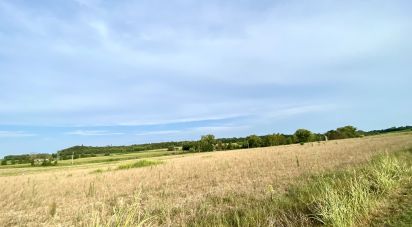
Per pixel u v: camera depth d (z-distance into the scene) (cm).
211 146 12625
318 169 1830
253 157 3797
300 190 1153
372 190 1096
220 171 2378
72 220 1064
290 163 2486
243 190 1351
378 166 1366
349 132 11450
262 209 965
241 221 870
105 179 2428
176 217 998
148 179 2223
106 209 1193
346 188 1086
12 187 2347
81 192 1822
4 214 1276
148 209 1080
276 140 11650
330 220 797
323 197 888
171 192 1522
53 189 2066
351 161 2119
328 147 4719
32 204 1527
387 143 4256
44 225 1039
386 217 804
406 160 1802
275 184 1449
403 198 973
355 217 812
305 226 812
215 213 974
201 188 1588
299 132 11594
